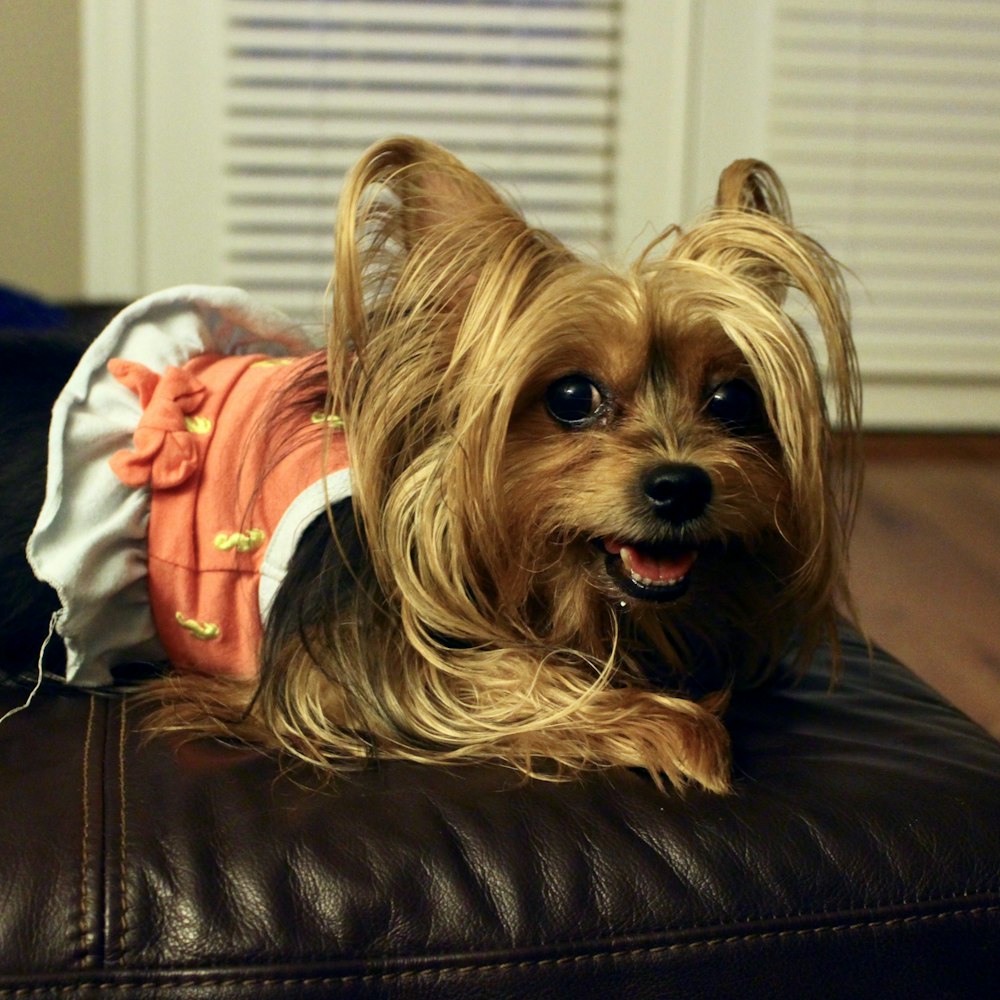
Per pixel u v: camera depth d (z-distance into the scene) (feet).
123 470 5.04
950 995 3.90
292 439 5.16
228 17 12.45
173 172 12.71
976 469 13.56
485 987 3.64
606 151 13.23
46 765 4.29
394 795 4.23
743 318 4.83
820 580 5.22
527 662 5.06
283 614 5.01
